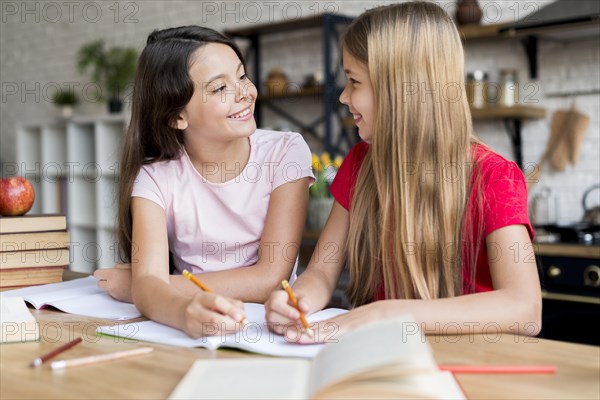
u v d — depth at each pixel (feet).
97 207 15.74
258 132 5.45
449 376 2.60
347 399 2.24
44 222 5.13
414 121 4.04
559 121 9.85
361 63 4.17
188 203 5.00
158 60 4.67
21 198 5.18
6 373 2.89
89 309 4.26
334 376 2.29
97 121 15.72
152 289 3.98
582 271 8.07
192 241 5.10
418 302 3.48
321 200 9.85
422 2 4.21
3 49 20.21
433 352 3.06
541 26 8.93
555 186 9.93
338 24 11.77
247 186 5.04
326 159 10.03
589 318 8.01
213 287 4.48
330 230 4.69
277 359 2.88
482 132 10.65
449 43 4.11
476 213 4.06
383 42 4.05
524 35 9.42
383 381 2.26
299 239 4.88
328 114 11.59
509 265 3.75
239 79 4.67
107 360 3.05
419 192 4.06
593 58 9.55
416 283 4.01
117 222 5.16
